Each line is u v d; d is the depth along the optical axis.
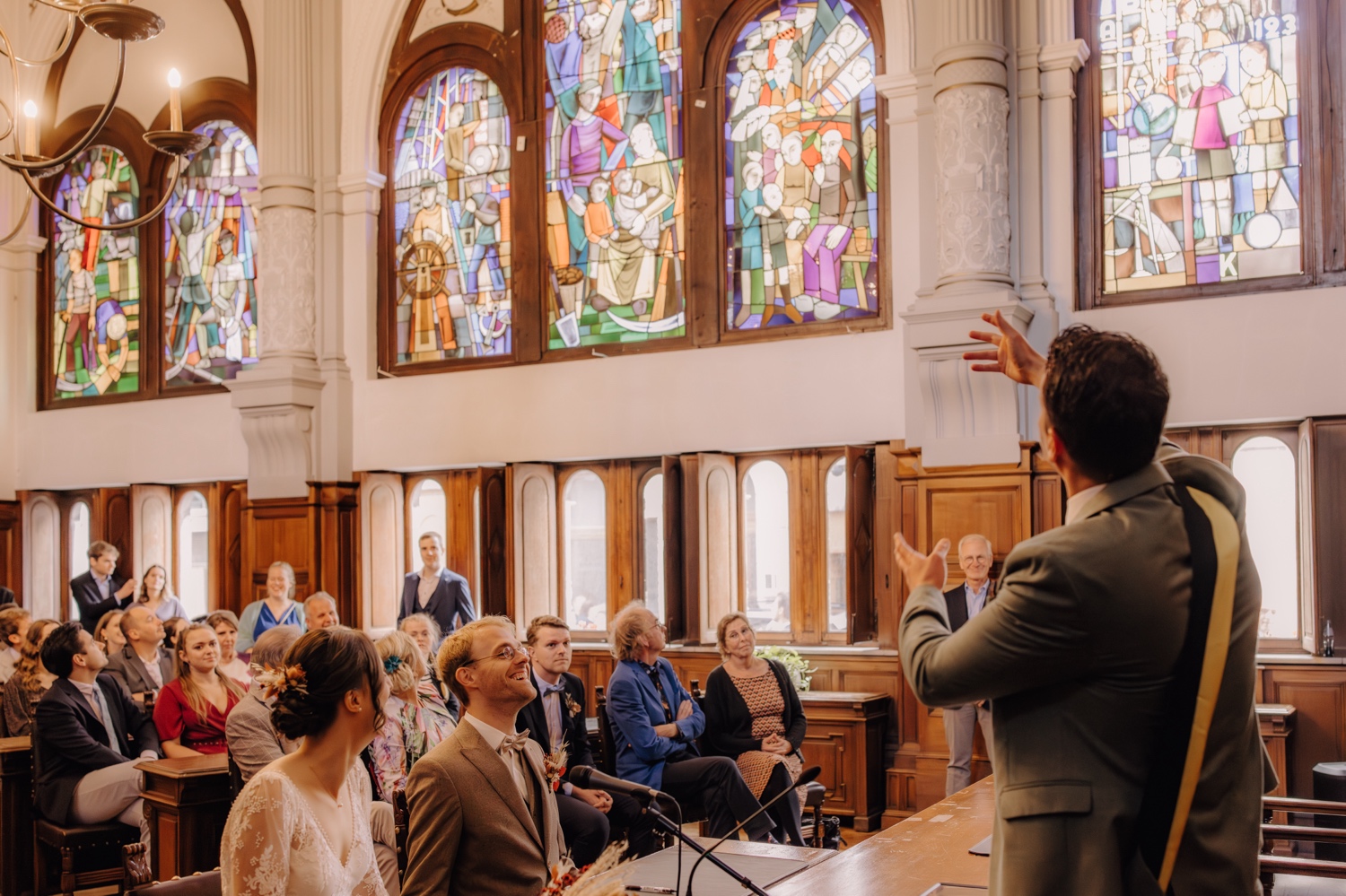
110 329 11.33
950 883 2.80
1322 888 3.71
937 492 7.27
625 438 8.77
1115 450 1.62
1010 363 1.94
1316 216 6.87
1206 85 7.21
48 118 11.63
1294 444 6.94
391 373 9.80
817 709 7.38
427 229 9.79
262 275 9.82
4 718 6.71
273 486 9.78
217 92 10.73
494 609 8.87
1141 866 1.54
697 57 8.73
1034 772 1.60
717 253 8.59
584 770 2.98
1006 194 7.23
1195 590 1.56
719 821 5.32
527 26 9.41
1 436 11.52
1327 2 6.92
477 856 2.82
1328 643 6.51
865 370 7.99
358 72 9.91
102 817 5.62
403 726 4.94
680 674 8.23
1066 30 7.35
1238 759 1.58
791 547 8.38
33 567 11.47
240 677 6.34
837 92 8.34
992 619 1.61
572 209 9.20
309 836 2.42
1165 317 7.05
